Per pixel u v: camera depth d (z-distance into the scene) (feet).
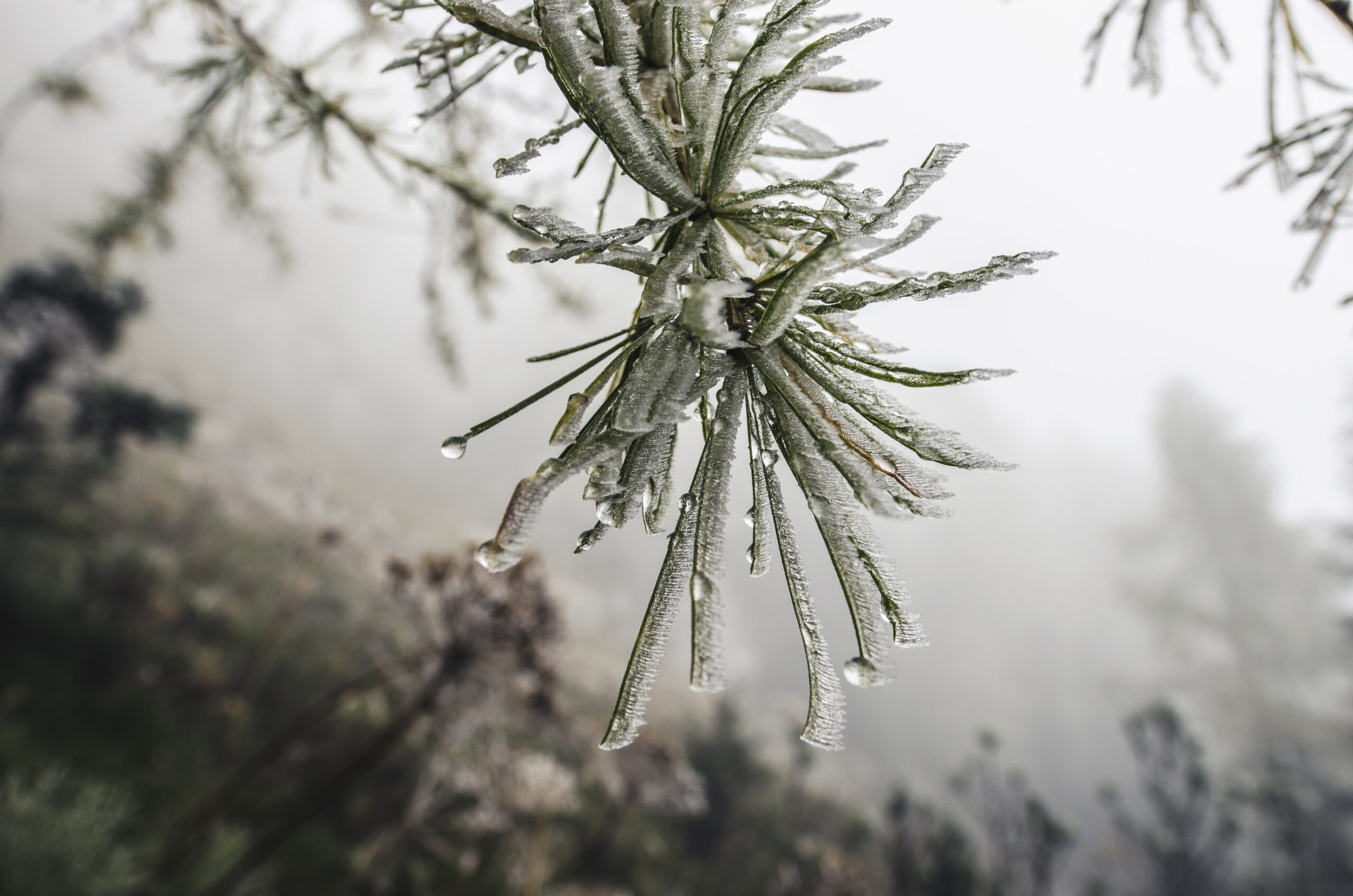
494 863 20.11
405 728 12.35
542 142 1.50
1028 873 24.75
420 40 2.35
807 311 1.52
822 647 1.31
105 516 32.73
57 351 25.20
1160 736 25.40
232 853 11.85
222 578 32.89
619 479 1.44
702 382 1.43
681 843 31.42
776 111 1.50
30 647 19.77
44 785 10.61
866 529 1.35
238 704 20.84
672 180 1.52
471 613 12.22
